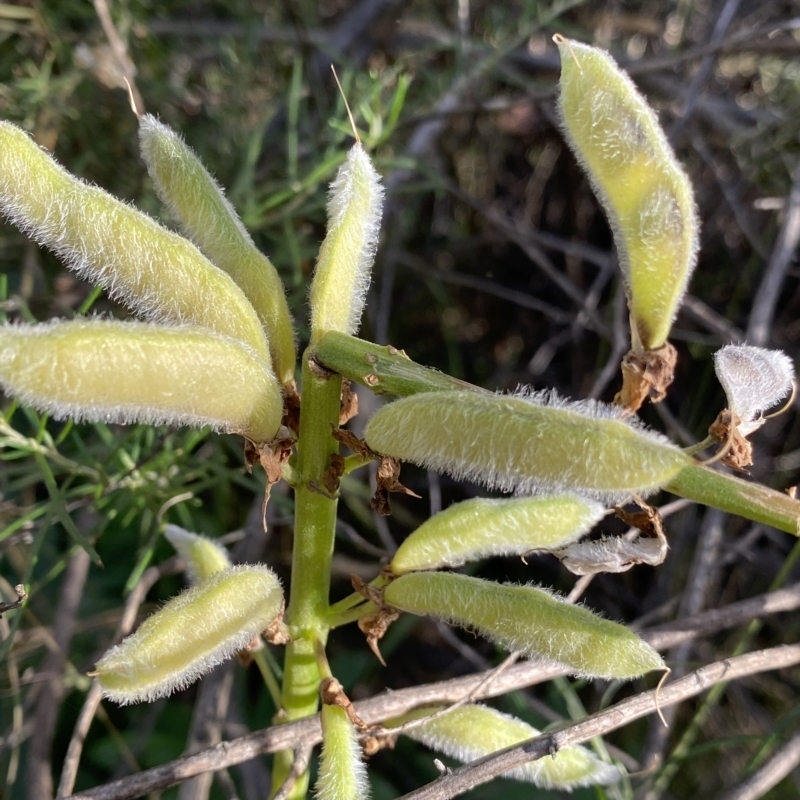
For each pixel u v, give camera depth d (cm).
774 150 42
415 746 35
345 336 15
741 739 25
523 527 15
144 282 14
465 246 46
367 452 15
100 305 34
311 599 17
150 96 38
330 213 15
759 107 46
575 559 15
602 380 32
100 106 37
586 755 18
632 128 13
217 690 28
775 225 42
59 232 14
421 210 47
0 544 27
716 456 13
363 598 17
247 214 31
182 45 44
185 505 28
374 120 30
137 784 17
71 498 31
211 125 40
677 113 44
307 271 35
